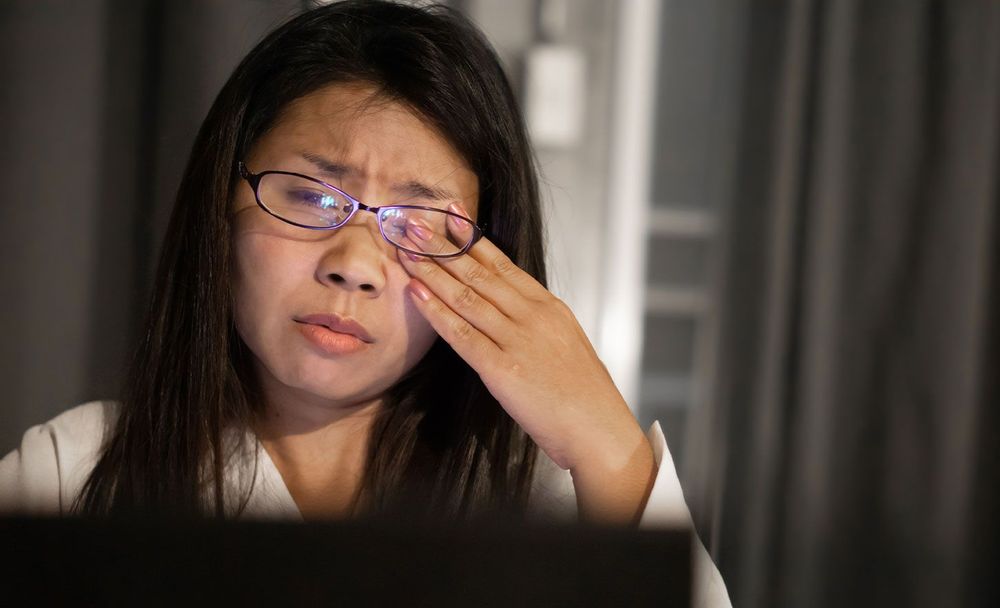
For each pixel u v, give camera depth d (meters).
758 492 1.88
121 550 0.28
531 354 0.76
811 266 1.88
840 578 1.89
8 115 1.53
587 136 1.88
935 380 1.91
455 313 0.75
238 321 0.77
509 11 1.81
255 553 0.29
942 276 1.90
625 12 1.86
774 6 1.88
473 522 0.29
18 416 1.54
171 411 0.83
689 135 1.93
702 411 1.90
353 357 0.73
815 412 1.89
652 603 0.29
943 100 1.88
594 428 0.76
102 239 1.55
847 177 1.89
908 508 1.91
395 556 0.29
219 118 0.80
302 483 0.83
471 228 0.77
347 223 0.72
